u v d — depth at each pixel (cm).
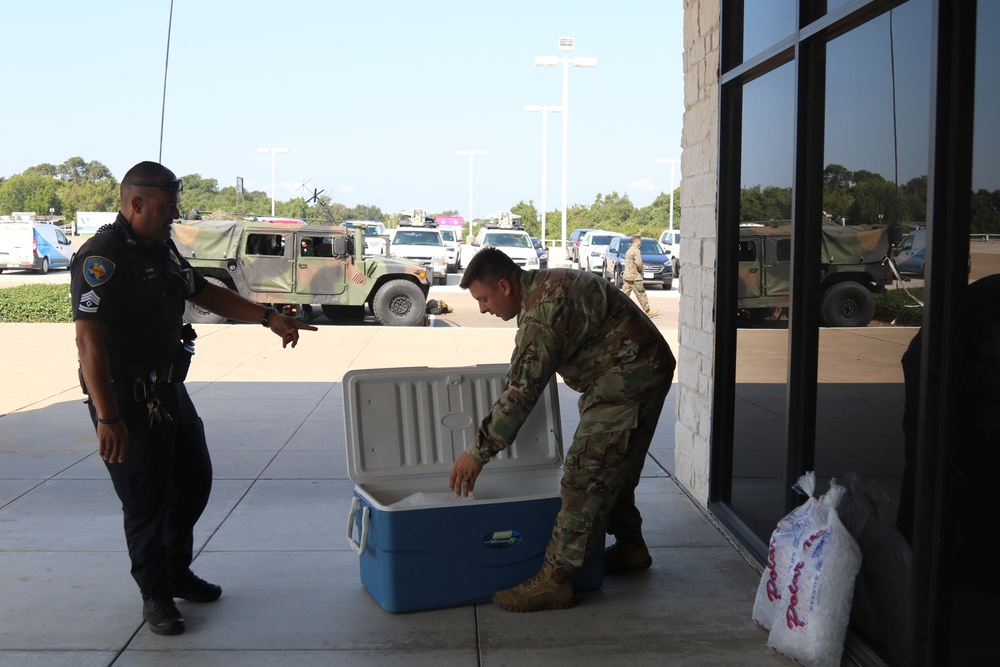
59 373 976
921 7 303
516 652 338
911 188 310
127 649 338
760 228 451
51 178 9275
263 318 391
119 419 323
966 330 279
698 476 530
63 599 382
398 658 333
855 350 351
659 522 495
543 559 382
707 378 513
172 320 342
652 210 7431
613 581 409
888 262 323
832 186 372
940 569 290
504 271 360
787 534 339
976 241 273
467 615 369
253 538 464
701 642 348
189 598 378
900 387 318
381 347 1228
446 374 401
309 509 512
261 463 613
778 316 429
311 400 841
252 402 830
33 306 1516
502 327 1555
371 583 382
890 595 323
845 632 323
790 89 413
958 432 284
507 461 407
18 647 339
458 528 367
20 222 2900
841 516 341
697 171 531
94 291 316
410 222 3528
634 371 357
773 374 435
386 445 392
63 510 502
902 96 316
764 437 447
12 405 798
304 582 404
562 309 350
